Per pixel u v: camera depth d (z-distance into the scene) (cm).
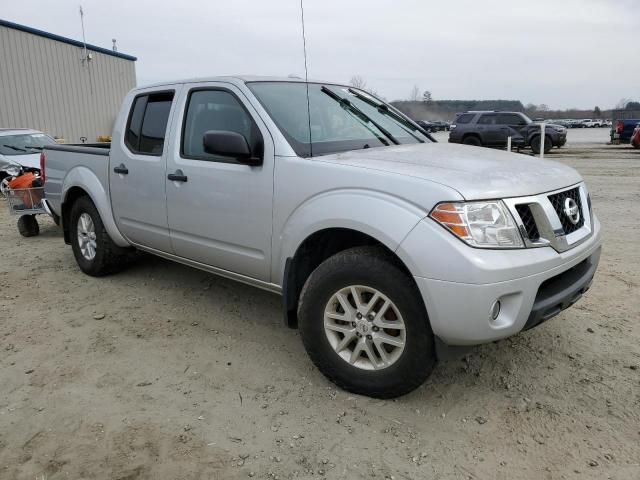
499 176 288
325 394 315
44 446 270
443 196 264
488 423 285
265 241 346
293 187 323
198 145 395
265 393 318
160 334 402
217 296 480
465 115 2220
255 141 348
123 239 491
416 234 266
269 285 357
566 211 304
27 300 476
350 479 246
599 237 337
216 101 387
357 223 286
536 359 352
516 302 267
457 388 320
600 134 4353
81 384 329
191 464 255
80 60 2173
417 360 282
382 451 264
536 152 2105
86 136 2234
